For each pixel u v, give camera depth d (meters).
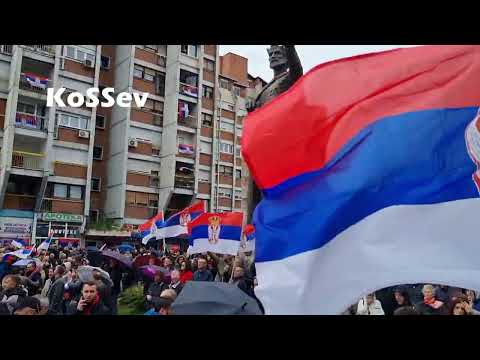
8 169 25.47
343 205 3.00
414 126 3.00
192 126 34.47
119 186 31.38
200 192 35.12
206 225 9.30
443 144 2.94
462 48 3.06
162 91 34.06
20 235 26.08
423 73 3.11
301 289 2.95
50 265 11.53
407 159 2.96
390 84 3.15
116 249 19.39
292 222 3.10
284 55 7.32
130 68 32.53
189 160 33.88
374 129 3.08
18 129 26.06
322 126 3.21
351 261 2.91
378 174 2.97
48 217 27.03
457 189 2.84
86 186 28.69
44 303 6.93
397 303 5.67
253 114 3.41
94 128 29.39
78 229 28.03
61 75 28.19
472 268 2.71
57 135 27.95
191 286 3.13
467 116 2.95
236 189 39.28
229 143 39.22
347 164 3.07
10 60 26.88
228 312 2.83
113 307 4.77
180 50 34.09
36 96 26.89
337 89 3.26
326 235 2.99
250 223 9.08
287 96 3.34
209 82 36.38
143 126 32.84
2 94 26.39
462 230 2.78
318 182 3.12
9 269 10.28
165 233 12.91
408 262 2.79
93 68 29.55
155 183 32.88
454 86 3.02
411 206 2.88
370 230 2.90
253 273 7.45
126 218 31.09
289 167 3.22
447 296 5.20
